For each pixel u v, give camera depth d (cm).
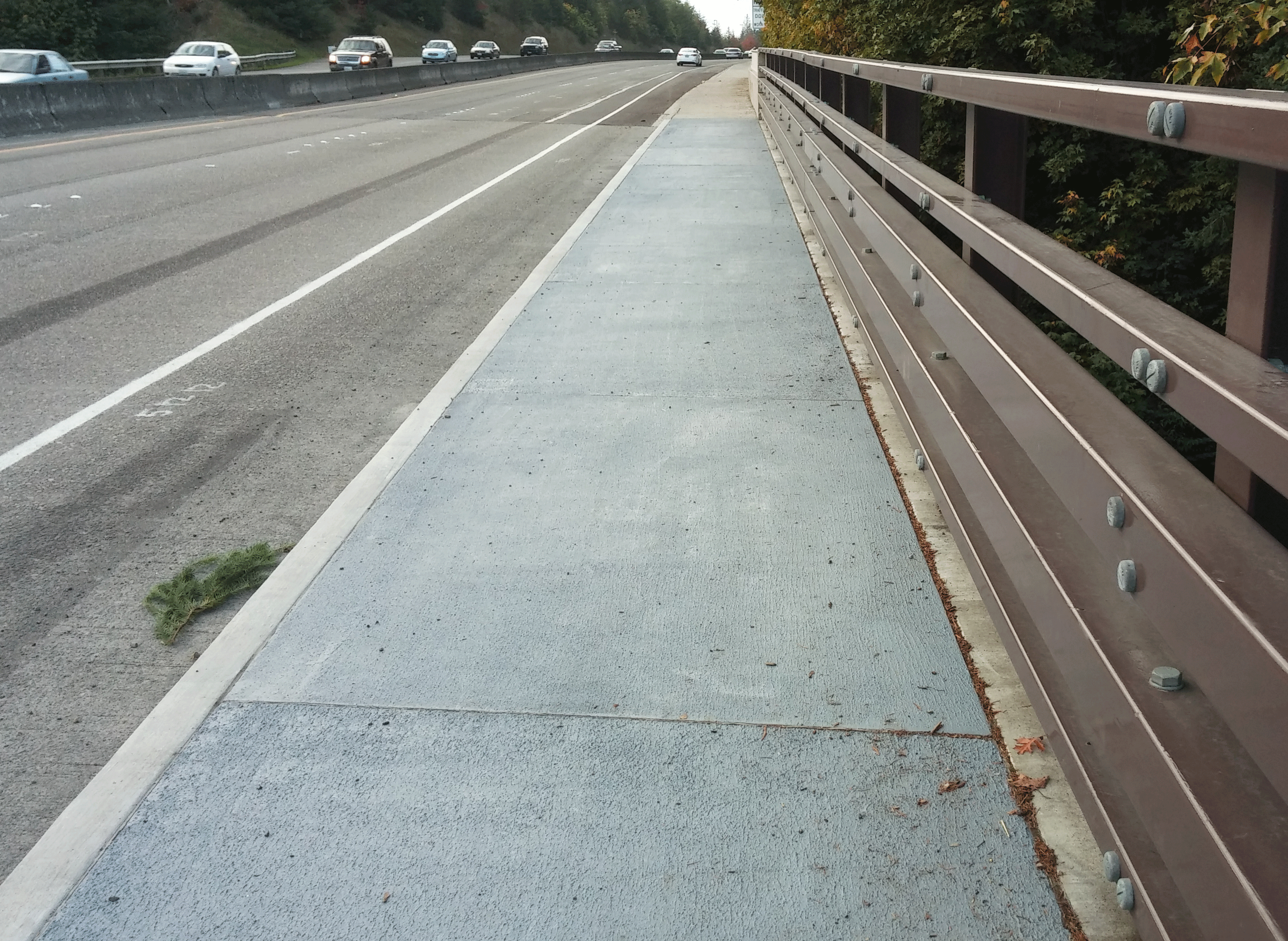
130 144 2177
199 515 466
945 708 296
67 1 5044
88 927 232
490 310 822
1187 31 948
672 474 462
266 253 1055
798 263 880
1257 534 174
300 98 3566
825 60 928
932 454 396
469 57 7444
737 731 290
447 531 415
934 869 239
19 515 468
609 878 241
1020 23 2136
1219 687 158
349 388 637
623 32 15975
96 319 804
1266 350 172
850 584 364
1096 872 233
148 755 288
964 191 381
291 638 343
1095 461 212
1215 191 1883
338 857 250
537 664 324
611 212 1172
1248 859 156
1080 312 221
